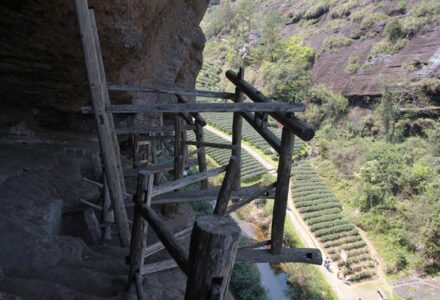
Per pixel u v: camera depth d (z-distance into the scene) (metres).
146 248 4.83
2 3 5.78
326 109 37.28
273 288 15.11
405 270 17.27
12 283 4.38
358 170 26.30
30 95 9.69
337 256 17.88
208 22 75.75
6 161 8.56
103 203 7.04
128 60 7.82
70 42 6.63
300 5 56.69
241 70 7.55
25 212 6.47
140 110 5.74
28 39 6.68
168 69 11.70
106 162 6.04
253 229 19.75
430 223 18.17
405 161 24.75
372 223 20.56
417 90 30.80
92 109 5.79
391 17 40.19
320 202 23.38
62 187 8.44
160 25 9.82
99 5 6.00
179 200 6.51
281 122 5.81
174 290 5.43
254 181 26.66
